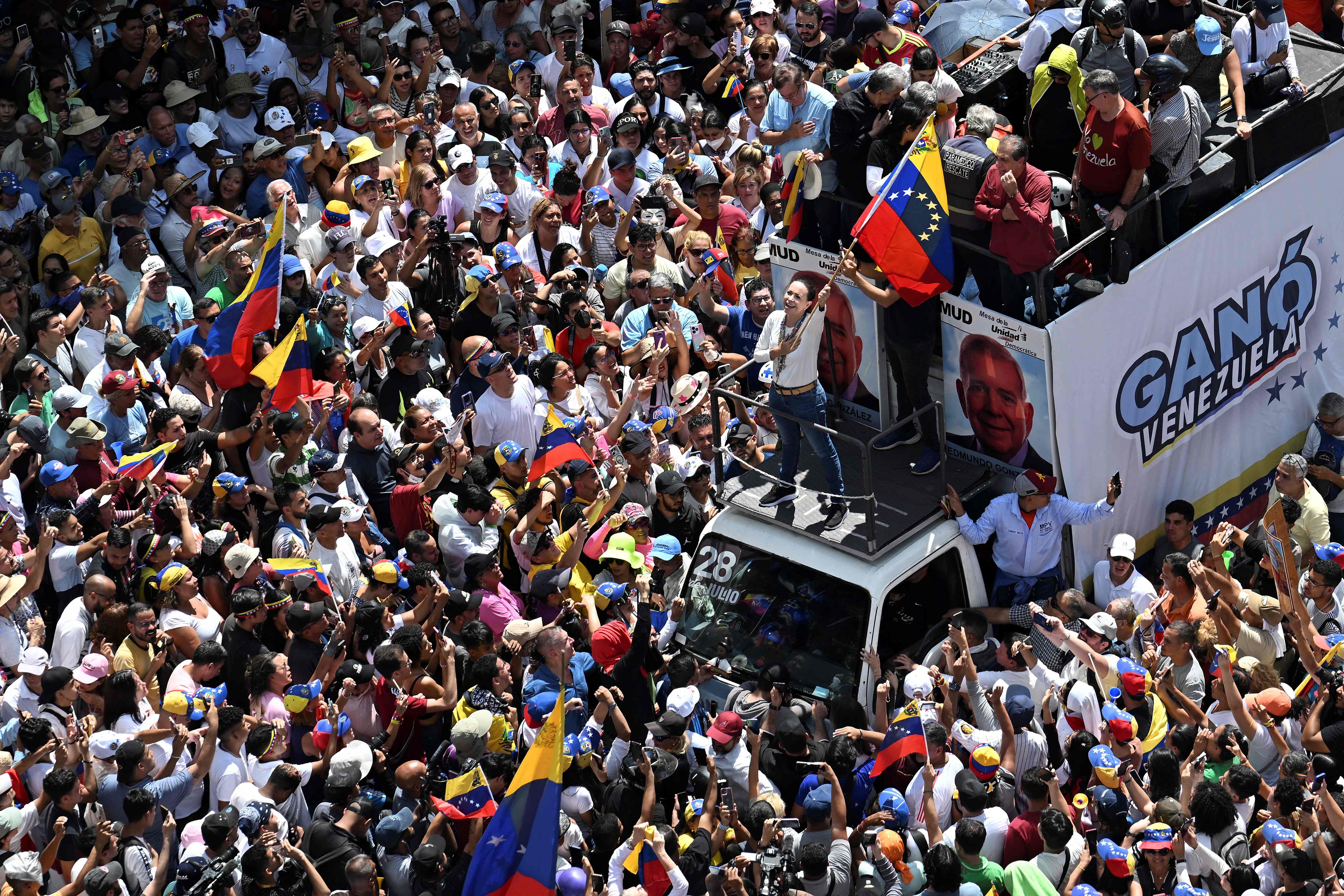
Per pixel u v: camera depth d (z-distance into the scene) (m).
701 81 69.56
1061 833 35.09
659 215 57.44
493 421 48.94
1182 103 41.81
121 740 37.16
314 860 34.88
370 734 39.47
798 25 65.81
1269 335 46.50
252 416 46.97
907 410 44.47
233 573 41.97
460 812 34.97
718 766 38.34
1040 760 38.69
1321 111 46.31
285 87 61.47
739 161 60.25
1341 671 40.66
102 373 48.44
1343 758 40.16
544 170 61.28
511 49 67.31
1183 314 43.75
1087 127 41.31
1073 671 41.31
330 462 45.12
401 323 50.44
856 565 40.69
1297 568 44.47
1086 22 44.19
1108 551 44.06
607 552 44.00
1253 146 45.19
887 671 40.34
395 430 50.16
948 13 54.34
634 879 36.03
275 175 58.16
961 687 40.19
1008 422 42.03
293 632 40.88
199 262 54.12
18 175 56.72
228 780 37.25
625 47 68.81
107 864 34.22
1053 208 43.16
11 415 46.75
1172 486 45.50
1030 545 41.94
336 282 53.41
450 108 63.72
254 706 39.12
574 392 50.34
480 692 39.41
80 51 63.09
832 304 44.75
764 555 42.38
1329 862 35.72
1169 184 42.44
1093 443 42.19
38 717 38.09
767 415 46.34
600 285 56.53
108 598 40.84
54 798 35.97
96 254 55.03
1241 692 41.84
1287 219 45.91
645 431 47.44
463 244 54.06
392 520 47.66
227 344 46.78
